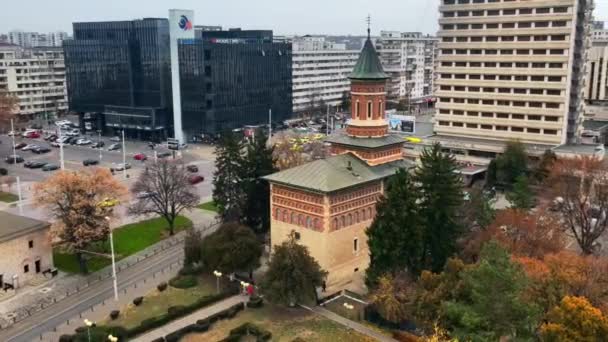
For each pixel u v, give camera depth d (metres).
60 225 82.88
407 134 170.88
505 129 156.50
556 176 104.38
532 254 74.94
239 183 98.94
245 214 98.31
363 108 90.31
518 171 128.25
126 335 66.25
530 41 147.50
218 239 80.06
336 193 78.44
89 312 73.44
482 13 153.50
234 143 101.06
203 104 186.00
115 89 199.38
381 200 74.19
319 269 72.88
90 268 88.00
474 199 88.75
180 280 81.50
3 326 69.69
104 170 89.38
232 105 194.75
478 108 159.88
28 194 127.81
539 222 81.75
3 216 87.62
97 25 197.62
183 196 103.88
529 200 97.94
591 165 102.31
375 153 89.00
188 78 185.50
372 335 66.94
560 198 100.69
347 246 82.56
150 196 101.94
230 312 71.88
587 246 88.62
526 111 151.88
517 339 51.91
